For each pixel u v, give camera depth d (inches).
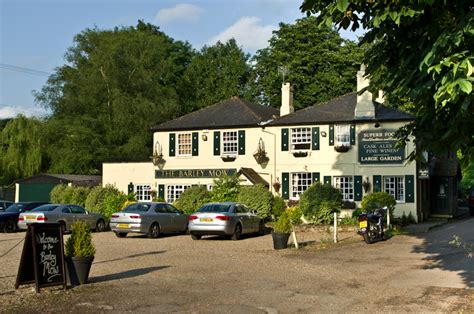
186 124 1352.1
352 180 1183.6
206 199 1152.8
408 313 346.3
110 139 1881.2
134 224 887.1
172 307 361.1
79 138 1835.6
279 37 1870.1
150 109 1845.5
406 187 1127.0
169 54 2251.5
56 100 1979.6
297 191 1239.5
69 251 447.5
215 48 2342.5
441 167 1327.5
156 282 457.7
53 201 1316.4
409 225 1033.5
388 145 1148.5
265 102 2026.3
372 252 669.3
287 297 395.5
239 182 1187.9
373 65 345.4
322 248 716.0
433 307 363.3
